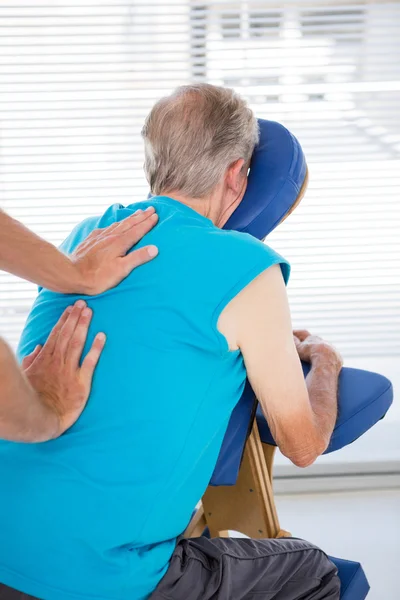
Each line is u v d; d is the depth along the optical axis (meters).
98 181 2.57
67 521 1.18
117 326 1.25
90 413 1.22
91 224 1.52
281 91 2.50
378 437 2.73
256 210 1.48
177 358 1.22
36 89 2.46
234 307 1.25
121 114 2.51
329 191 2.62
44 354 1.27
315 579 1.42
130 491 1.20
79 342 1.25
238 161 1.41
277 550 1.40
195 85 1.42
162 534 1.26
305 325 2.67
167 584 1.25
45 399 1.20
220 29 2.44
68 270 1.28
